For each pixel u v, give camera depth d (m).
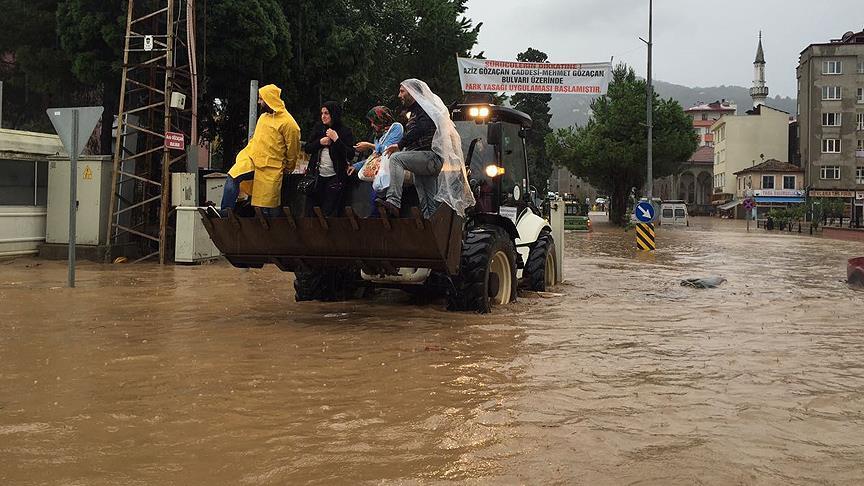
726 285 12.85
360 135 30.80
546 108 73.50
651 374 5.59
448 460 3.59
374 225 7.46
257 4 20.89
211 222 8.15
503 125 10.22
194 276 13.05
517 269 10.67
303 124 25.50
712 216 98.00
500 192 10.01
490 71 23.72
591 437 3.98
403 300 9.78
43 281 11.71
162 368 5.54
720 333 7.65
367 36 25.89
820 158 74.38
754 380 5.44
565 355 6.29
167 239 16.83
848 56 73.25
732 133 89.00
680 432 4.10
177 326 7.53
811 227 43.06
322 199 8.23
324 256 7.91
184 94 16.39
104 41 20.27
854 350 6.71
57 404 4.51
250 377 5.28
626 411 4.53
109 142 23.92
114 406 4.48
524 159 11.28
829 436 4.07
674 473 3.46
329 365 5.72
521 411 4.48
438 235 7.41
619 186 57.19
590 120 57.56
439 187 7.60
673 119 53.47
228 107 24.94
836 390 5.15
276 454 3.65
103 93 23.84
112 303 9.29
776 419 4.38
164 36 16.00
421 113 7.70
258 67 21.62
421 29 38.66
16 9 22.11
